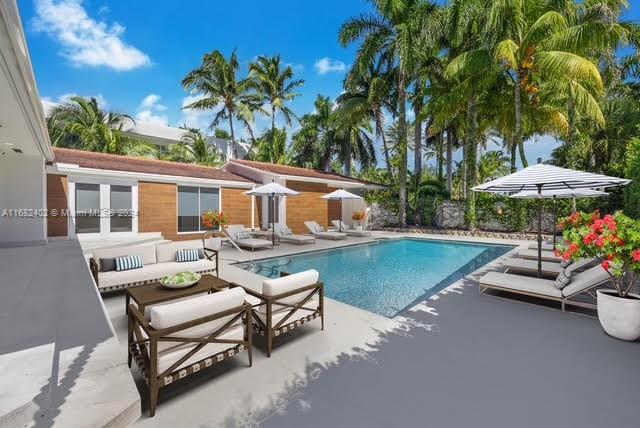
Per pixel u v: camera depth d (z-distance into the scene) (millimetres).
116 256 6508
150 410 2764
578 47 12664
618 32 12109
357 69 19438
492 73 14719
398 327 4707
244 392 3088
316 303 4621
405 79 19250
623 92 18891
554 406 2859
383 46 19094
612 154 20281
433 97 18266
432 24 16484
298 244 14188
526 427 2605
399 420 2691
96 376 2889
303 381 3277
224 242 13555
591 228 4434
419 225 20453
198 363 3131
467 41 16578
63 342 3518
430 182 22266
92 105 24469
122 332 4465
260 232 15625
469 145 17484
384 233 19094
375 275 9031
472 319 5035
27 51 3424
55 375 2895
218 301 3326
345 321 4953
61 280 6039
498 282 6133
